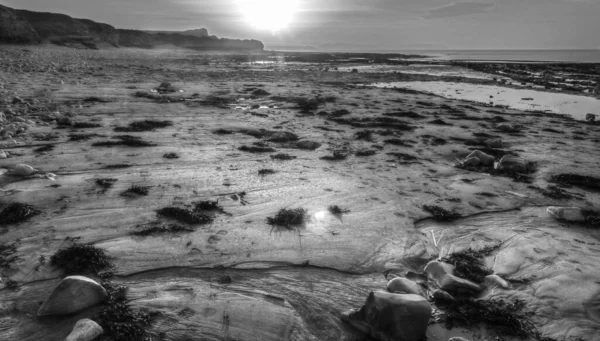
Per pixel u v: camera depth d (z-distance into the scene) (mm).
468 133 10562
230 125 10578
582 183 7004
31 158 7047
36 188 5715
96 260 4062
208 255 4332
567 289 3850
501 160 7770
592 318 3475
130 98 13992
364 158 8062
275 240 4688
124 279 3871
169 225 4875
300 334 3254
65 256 4074
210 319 3361
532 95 20141
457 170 7539
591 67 47000
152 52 66312
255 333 3232
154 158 7414
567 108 16266
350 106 14609
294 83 23031
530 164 7980
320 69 37781
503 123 11492
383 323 3209
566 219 5508
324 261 4336
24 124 9156
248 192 6020
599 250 4645
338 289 3885
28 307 3412
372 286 3959
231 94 16875
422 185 6660
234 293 3736
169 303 3529
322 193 6098
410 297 3330
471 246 4750
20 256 4102
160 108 12508
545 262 4352
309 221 5176
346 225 5133
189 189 6023
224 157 7684
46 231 4613
